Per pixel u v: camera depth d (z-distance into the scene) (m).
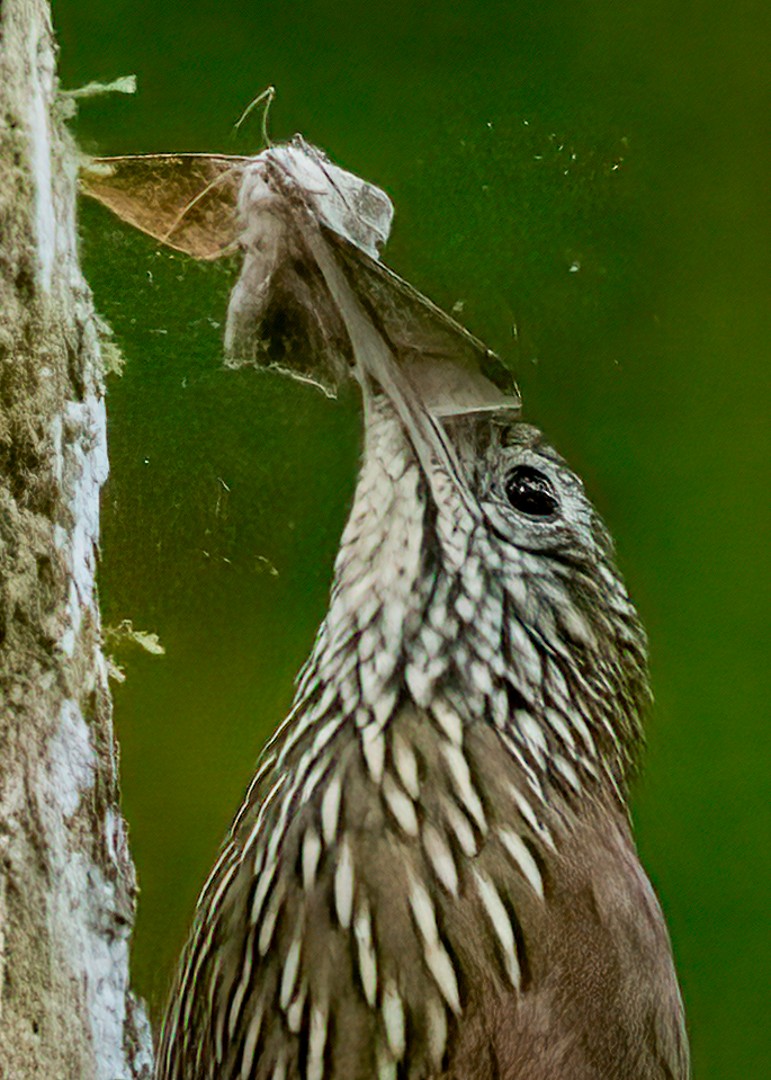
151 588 2.12
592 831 2.08
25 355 2.07
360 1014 2.07
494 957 2.07
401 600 2.09
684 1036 2.09
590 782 2.09
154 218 2.09
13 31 2.06
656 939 2.08
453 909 2.07
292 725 2.09
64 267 2.08
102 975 2.08
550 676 2.09
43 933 2.07
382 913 2.07
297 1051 2.07
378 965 2.07
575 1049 2.07
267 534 2.12
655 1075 2.08
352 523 2.09
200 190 2.09
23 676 2.07
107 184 2.09
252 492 2.12
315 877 2.07
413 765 2.08
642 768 2.11
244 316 2.09
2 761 2.06
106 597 2.11
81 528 2.08
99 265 2.11
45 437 2.07
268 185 2.09
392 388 2.09
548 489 2.10
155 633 2.13
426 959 2.07
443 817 2.08
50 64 2.07
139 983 2.13
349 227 2.09
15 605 2.07
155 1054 2.10
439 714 2.08
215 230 2.09
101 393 2.09
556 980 2.07
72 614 2.08
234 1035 2.08
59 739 2.07
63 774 2.07
